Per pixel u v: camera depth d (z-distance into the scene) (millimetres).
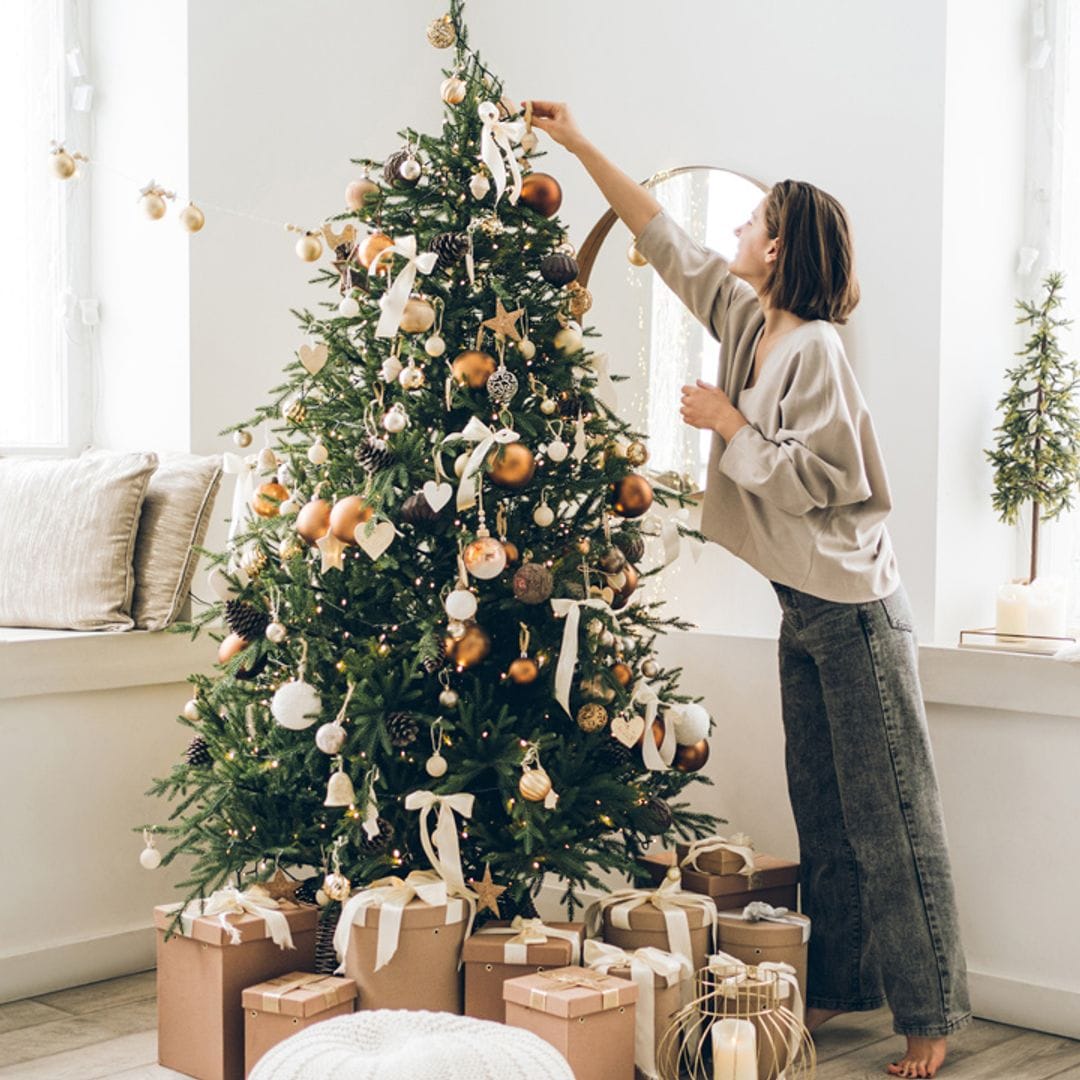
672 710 2619
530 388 2518
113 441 3617
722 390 2709
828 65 3166
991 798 2830
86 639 3010
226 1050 2385
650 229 2779
